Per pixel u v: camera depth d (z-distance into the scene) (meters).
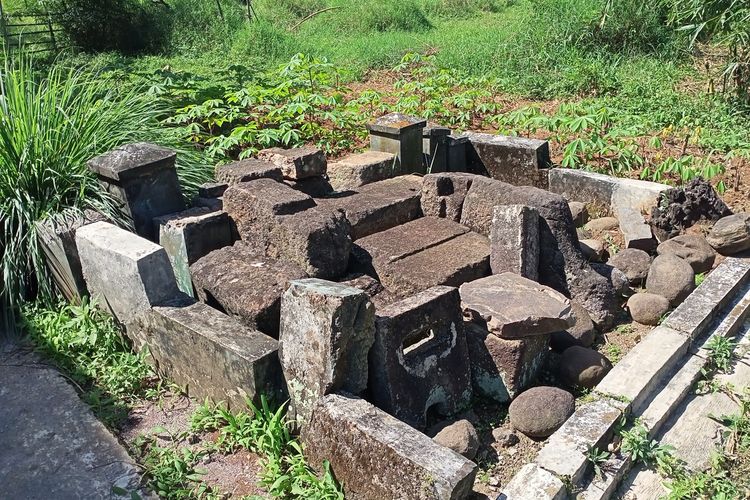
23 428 3.18
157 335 3.46
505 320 3.19
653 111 7.45
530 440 3.08
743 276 4.23
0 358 3.75
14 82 4.75
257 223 3.89
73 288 4.00
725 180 5.84
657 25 9.95
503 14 15.65
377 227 4.51
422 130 5.66
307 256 3.68
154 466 2.92
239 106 6.89
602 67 9.11
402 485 2.46
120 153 4.11
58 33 13.80
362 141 7.02
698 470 2.93
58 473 2.91
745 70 7.54
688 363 3.56
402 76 10.05
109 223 3.91
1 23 12.12
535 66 9.62
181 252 3.92
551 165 5.71
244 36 12.70
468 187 4.50
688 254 4.45
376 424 2.62
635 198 4.95
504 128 7.10
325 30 14.34
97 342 3.74
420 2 16.50
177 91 7.49
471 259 4.00
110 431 3.15
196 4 14.99
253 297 3.36
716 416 3.24
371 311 2.80
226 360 3.05
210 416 3.19
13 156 4.36
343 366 2.81
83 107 4.94
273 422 2.94
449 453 2.45
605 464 2.83
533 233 3.88
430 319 3.07
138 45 13.95
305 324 2.82
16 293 4.12
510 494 2.61
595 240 4.64
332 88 8.34
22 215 4.13
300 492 2.69
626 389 3.21
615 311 3.97
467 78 8.81
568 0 10.84
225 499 2.75
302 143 6.53
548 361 3.55
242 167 4.52
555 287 4.01
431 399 3.09
